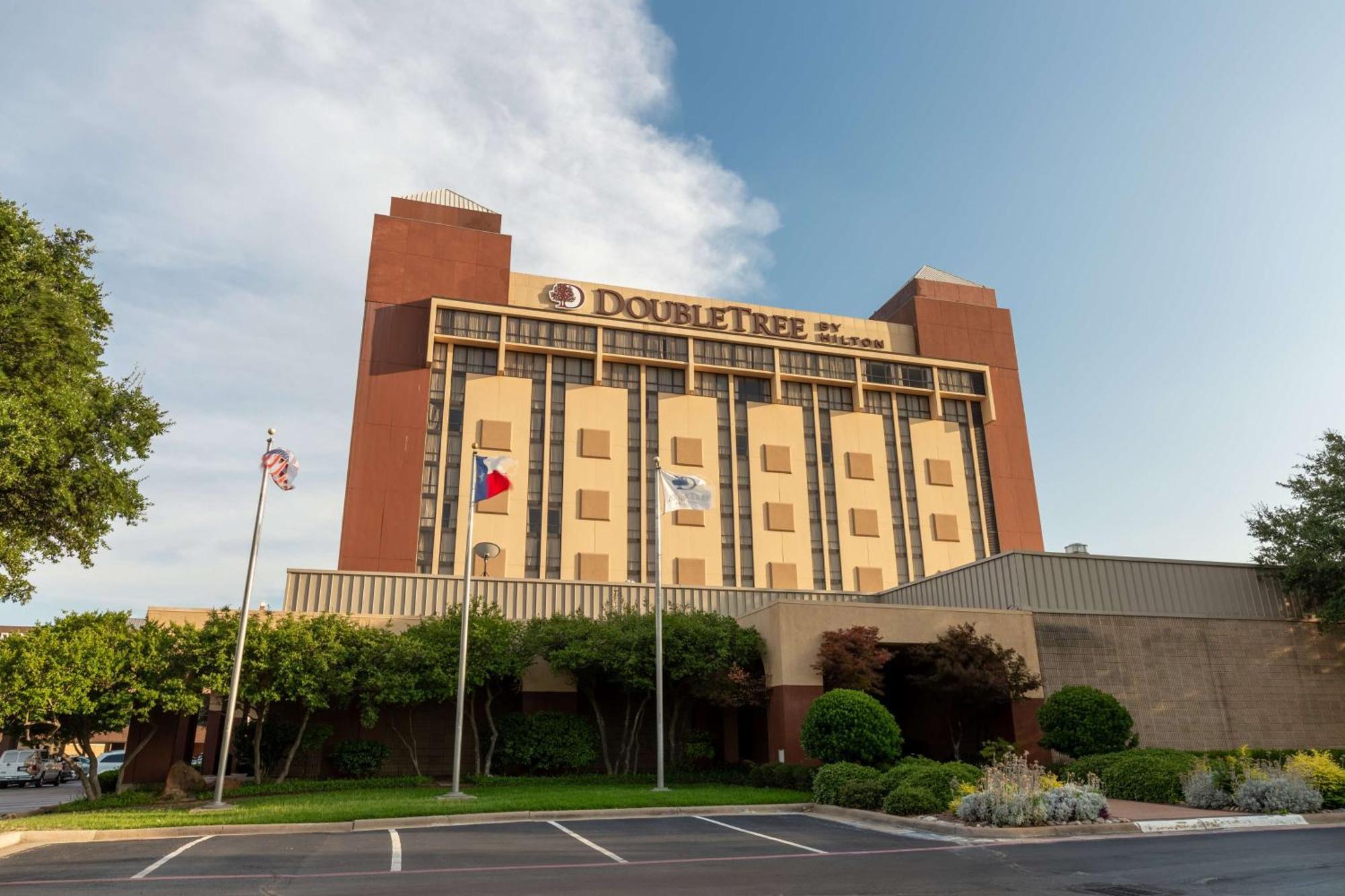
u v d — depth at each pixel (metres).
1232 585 32.25
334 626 27.00
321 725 29.00
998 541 63.28
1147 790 20.50
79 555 23.03
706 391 61.69
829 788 20.78
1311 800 17.73
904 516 62.09
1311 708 30.72
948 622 29.06
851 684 26.52
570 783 26.84
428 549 52.91
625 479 57.59
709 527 57.72
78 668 22.83
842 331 66.94
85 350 21.97
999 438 66.00
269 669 25.38
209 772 33.25
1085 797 16.72
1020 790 16.78
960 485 64.12
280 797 23.48
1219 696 29.88
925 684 27.19
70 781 42.44
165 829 16.89
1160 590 31.30
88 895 10.98
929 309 68.19
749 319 65.25
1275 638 31.27
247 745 28.20
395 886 11.49
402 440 54.41
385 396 55.12
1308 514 32.09
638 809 19.77
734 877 12.12
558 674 31.31
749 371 62.22
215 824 17.33
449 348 57.41
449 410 56.22
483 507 54.25
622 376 60.56
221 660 24.38
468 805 19.77
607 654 28.83
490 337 57.94
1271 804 17.69
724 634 28.86
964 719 29.45
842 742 23.08
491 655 28.28
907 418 65.25
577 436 57.78
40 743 23.88
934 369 65.88
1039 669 28.56
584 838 16.12
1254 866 12.33
